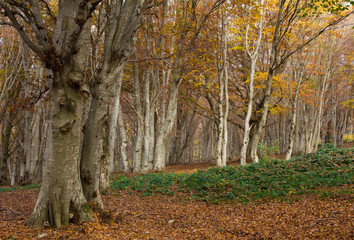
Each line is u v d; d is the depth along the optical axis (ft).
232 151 142.31
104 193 36.22
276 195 31.40
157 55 61.93
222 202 32.32
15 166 79.77
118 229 22.06
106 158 36.27
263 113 55.57
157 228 23.54
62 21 20.65
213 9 56.70
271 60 51.70
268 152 64.13
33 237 18.83
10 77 65.67
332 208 23.54
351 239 16.92
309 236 18.71
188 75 63.93
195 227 23.79
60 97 20.40
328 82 96.27
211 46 59.00
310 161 46.88
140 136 68.95
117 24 25.46
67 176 21.27
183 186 41.39
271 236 19.84
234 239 20.18
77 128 21.52
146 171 64.59
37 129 61.36
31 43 20.34
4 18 60.13
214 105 85.92
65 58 20.20
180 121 115.96
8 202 35.01
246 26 63.98
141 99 85.97
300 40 65.92
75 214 21.54
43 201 20.99
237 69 81.82
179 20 53.93
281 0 49.78
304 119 100.32
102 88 25.38
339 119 133.08
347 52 90.17
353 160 44.34
